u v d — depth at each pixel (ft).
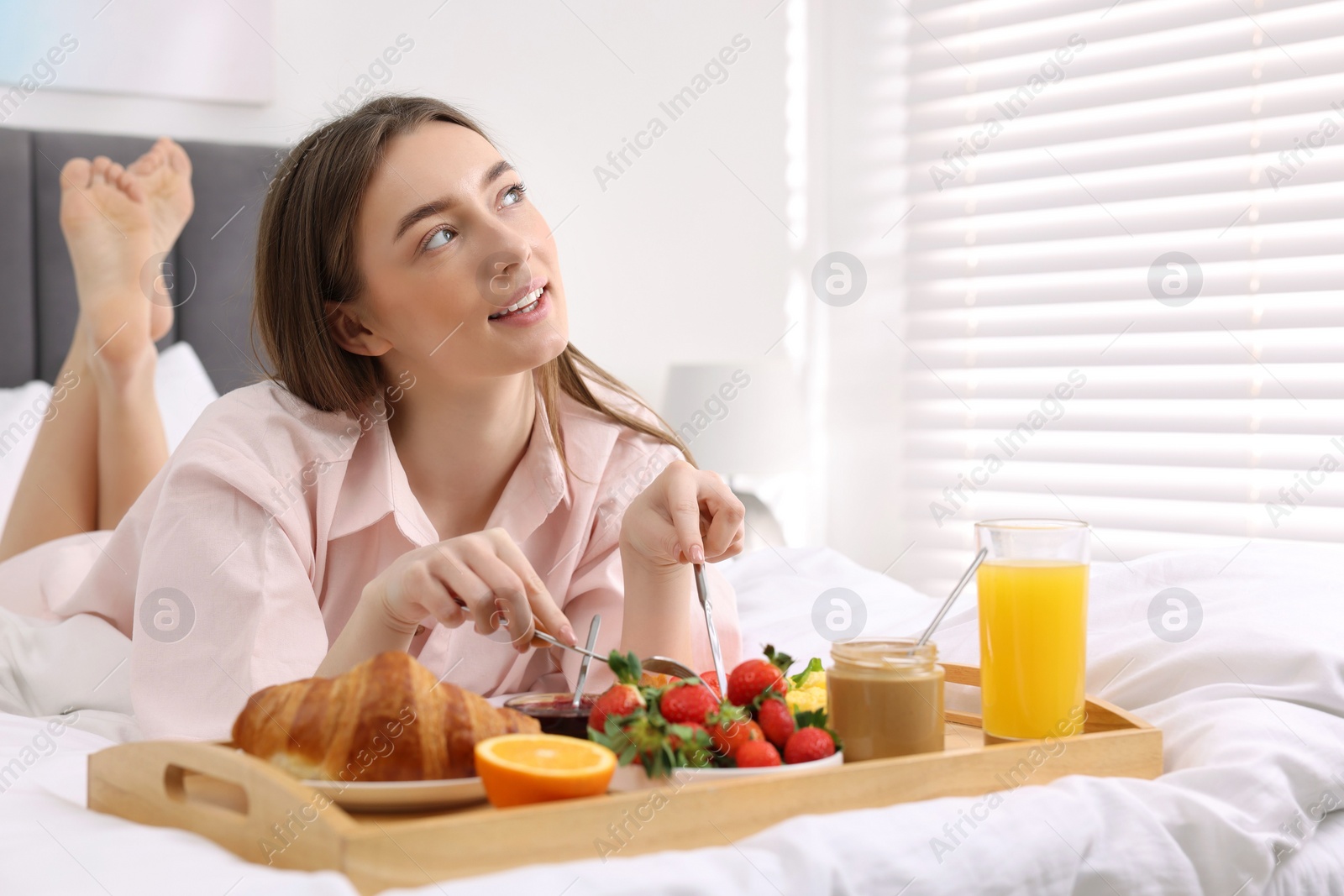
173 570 3.23
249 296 7.59
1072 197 9.23
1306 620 3.17
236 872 1.81
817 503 10.93
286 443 3.55
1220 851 2.20
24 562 5.27
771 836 1.95
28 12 7.11
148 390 6.52
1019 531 2.64
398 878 1.75
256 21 7.86
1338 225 7.96
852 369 10.68
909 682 2.36
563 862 1.87
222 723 3.07
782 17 10.59
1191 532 8.59
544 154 9.12
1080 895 2.06
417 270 3.42
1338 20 7.91
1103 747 2.47
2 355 6.91
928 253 10.17
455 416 3.69
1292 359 8.08
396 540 3.69
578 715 2.35
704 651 3.60
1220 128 8.48
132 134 7.52
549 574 3.89
